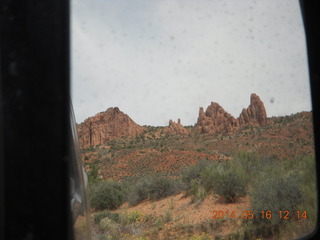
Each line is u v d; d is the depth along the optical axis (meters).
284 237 8.71
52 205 1.61
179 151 78.56
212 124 97.75
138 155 77.56
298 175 10.71
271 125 66.38
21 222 1.56
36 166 1.59
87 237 3.41
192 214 13.73
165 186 19.20
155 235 12.01
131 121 104.88
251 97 89.38
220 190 13.88
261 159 16.62
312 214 8.46
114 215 14.81
